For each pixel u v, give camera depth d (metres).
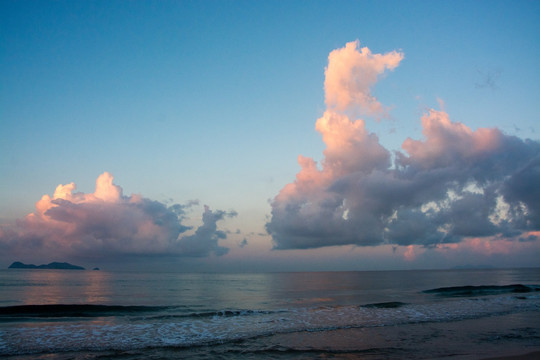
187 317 20.11
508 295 34.06
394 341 14.08
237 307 25.48
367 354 12.18
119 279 74.19
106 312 22.97
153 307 24.80
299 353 12.27
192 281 68.44
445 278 81.81
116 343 13.55
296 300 30.89
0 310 22.52
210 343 13.59
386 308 23.36
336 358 11.68
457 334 15.45
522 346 13.45
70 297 33.62
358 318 19.38
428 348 13.02
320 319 19.09
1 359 11.50
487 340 14.36
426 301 28.55
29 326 17.02
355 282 65.06
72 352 12.28
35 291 40.03
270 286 52.66
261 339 14.29
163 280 71.62
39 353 12.16
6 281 60.12
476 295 34.75
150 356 11.83
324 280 75.19
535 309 22.91
